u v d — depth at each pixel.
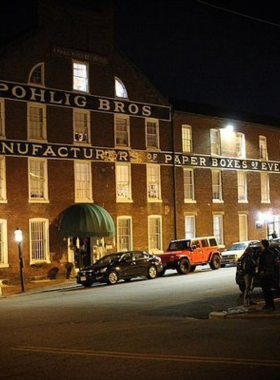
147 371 9.77
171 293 24.78
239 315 16.72
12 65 36.38
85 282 32.06
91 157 39.69
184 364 10.16
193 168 46.03
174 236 43.88
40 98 37.47
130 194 41.69
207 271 37.53
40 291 31.55
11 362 11.20
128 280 34.09
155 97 43.81
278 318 16.27
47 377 9.70
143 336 13.68
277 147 53.88
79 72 39.72
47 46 38.03
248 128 51.06
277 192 53.34
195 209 45.81
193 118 46.38
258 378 8.88
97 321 17.30
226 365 9.91
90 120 39.88
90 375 9.67
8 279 34.97
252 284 19.58
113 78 41.34
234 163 49.44
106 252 39.72
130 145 41.97
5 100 35.97
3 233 35.22
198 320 16.77
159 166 43.62
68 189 38.38
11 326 16.86
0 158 35.53
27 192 36.47
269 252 17.12
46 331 15.39
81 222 36.50
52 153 37.78
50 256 37.06
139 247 41.78
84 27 39.97
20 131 36.47
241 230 49.69
